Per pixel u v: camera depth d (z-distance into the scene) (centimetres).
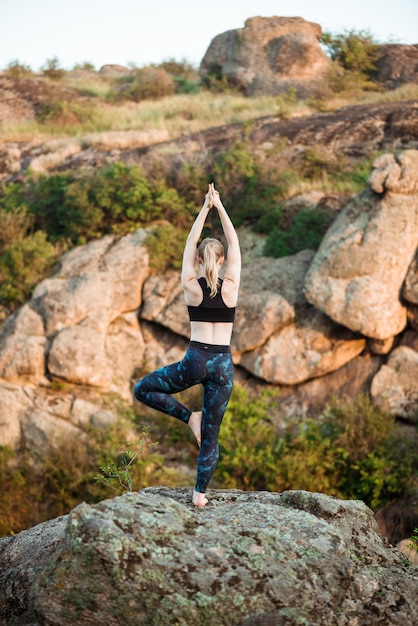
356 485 1527
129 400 1845
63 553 477
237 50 3666
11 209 2306
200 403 1734
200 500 573
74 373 1817
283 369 1769
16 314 1989
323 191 2180
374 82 3434
